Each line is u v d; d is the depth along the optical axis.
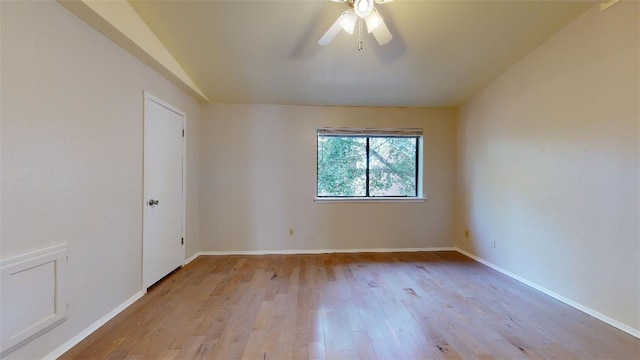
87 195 1.96
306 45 2.82
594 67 2.26
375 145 4.36
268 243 4.14
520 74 3.05
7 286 1.43
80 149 1.90
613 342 1.89
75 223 1.86
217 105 4.07
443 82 3.54
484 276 3.20
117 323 2.12
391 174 4.38
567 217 2.50
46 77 1.65
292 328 2.07
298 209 4.17
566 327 2.09
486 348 1.83
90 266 1.99
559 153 2.58
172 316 2.24
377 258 3.92
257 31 2.61
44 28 1.64
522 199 3.03
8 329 1.43
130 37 2.22
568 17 2.41
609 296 2.16
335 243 4.23
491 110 3.53
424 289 2.81
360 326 2.10
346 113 4.22
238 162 4.09
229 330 2.03
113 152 2.23
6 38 1.44
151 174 2.79
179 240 3.43
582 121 2.36
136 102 2.54
